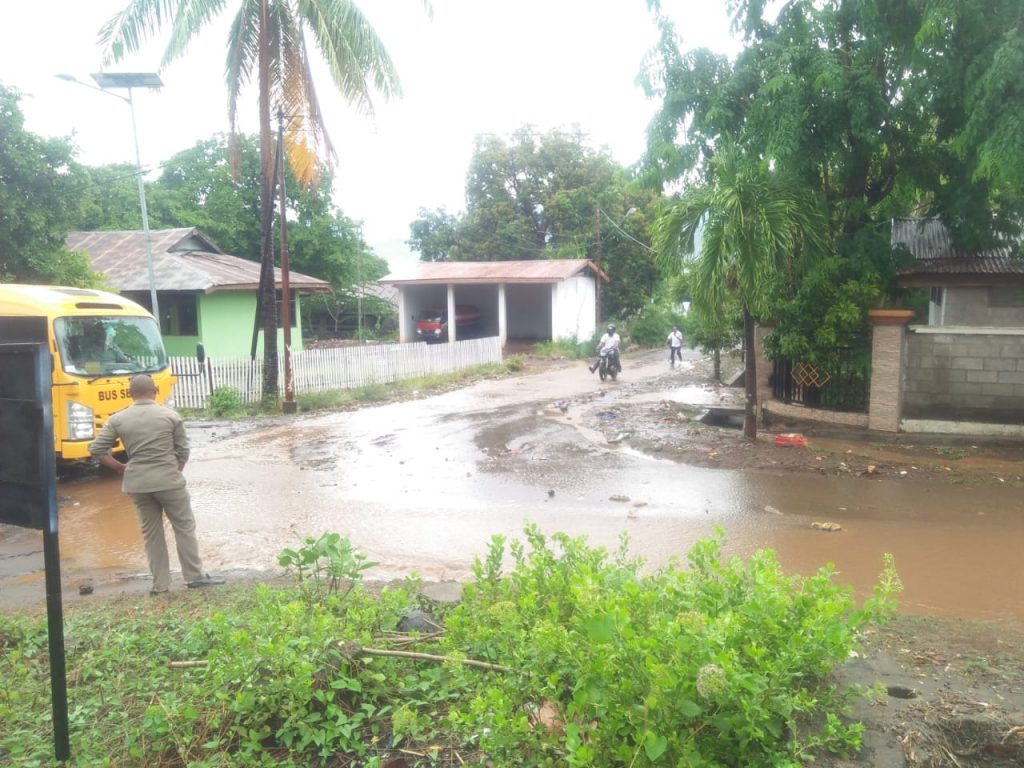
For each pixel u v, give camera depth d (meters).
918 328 11.95
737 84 12.03
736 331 18.92
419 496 9.39
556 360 29.67
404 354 21.72
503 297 33.56
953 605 5.57
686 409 15.48
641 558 4.31
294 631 3.80
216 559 7.11
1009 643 4.50
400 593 4.46
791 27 11.88
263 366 17.45
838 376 12.72
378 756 3.35
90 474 10.92
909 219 15.86
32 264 15.93
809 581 3.46
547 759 2.92
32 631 4.85
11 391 3.34
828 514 8.13
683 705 2.58
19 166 15.20
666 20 12.53
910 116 11.70
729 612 2.96
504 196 42.38
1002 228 12.63
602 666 2.71
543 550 4.26
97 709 3.77
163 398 11.17
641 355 33.16
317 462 11.59
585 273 35.88
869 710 3.38
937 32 10.00
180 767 3.39
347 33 15.70
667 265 11.03
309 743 3.46
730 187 10.31
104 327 10.59
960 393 11.97
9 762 3.35
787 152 10.66
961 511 8.16
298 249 34.94
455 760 3.32
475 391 20.22
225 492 9.79
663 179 12.96
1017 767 3.26
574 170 41.03
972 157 11.12
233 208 33.94
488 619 3.83
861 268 12.18
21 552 7.47
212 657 3.76
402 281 33.72
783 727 3.03
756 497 8.88
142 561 7.14
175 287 21.42
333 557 4.60
